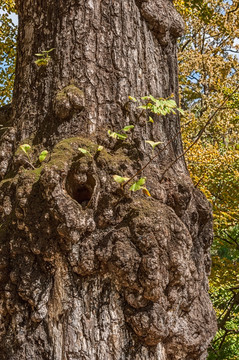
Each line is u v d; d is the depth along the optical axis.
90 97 2.32
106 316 2.02
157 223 2.04
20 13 2.73
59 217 1.99
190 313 2.27
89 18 2.41
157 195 2.21
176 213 2.30
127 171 2.18
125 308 2.03
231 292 7.83
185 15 9.34
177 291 2.16
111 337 2.00
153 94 2.47
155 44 2.59
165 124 2.53
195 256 2.42
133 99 2.25
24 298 2.07
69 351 1.99
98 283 2.05
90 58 2.36
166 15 2.60
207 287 2.52
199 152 7.45
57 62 2.40
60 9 2.47
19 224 2.11
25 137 2.40
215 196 7.71
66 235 2.00
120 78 2.37
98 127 2.29
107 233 2.07
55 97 2.34
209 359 7.26
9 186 2.28
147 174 2.26
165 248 2.06
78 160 2.11
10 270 2.12
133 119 2.34
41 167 2.19
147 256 1.98
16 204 2.13
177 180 2.34
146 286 1.96
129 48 2.43
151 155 2.34
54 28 2.47
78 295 2.04
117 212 2.11
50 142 2.29
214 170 7.36
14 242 2.12
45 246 2.05
